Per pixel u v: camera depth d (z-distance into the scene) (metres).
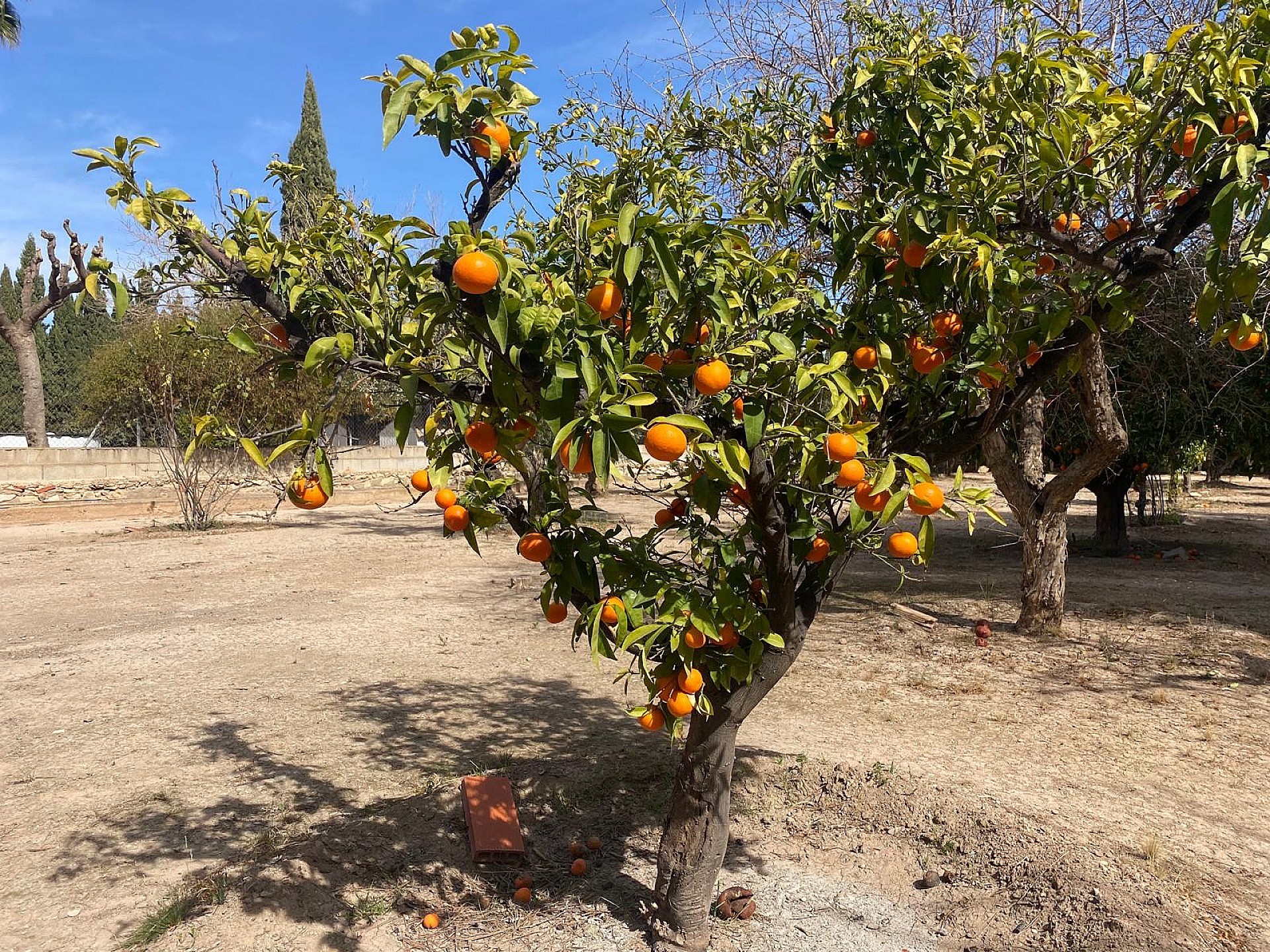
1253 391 9.70
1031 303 2.86
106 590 9.38
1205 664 6.15
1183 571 10.29
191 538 13.52
